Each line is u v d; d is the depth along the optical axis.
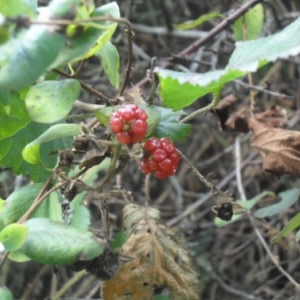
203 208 0.77
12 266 0.73
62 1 0.29
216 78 0.30
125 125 0.30
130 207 0.37
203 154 0.81
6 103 0.33
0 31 0.28
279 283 0.65
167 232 0.36
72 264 0.30
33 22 0.28
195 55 0.74
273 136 0.42
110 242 0.33
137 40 0.78
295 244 0.52
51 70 0.32
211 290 0.70
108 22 0.32
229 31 0.66
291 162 0.41
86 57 0.32
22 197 0.34
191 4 0.83
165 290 0.45
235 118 0.45
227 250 0.71
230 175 0.66
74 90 0.32
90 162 0.32
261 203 0.62
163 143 0.31
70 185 0.32
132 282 0.35
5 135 0.35
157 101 0.59
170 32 0.71
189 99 0.32
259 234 0.52
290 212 0.59
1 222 0.34
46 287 0.73
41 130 0.36
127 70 0.34
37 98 0.32
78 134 0.32
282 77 0.73
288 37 0.32
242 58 0.33
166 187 0.79
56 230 0.29
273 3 0.66
